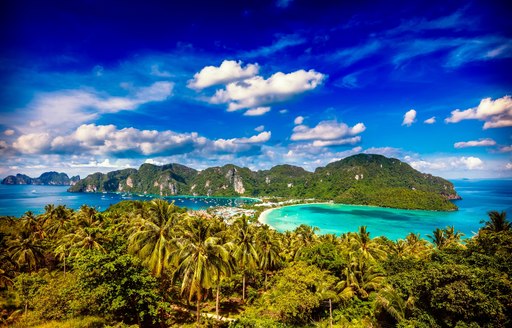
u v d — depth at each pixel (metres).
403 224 174.50
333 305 36.22
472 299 20.11
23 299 28.36
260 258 47.97
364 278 38.16
